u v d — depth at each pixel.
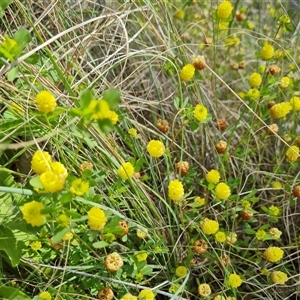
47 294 0.21
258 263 0.28
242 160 0.32
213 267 0.29
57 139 0.24
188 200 0.31
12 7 0.31
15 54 0.19
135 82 0.35
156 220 0.28
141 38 0.36
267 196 0.33
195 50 0.40
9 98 0.25
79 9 0.35
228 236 0.27
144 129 0.32
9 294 0.22
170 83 0.36
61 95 0.25
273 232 0.27
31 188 0.23
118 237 0.26
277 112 0.28
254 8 0.45
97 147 0.25
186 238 0.28
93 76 0.32
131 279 0.26
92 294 0.25
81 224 0.24
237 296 0.29
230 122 0.37
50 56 0.23
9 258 0.24
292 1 0.42
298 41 0.37
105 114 0.17
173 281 0.25
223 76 0.39
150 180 0.32
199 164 0.31
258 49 0.40
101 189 0.27
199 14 0.42
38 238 0.24
